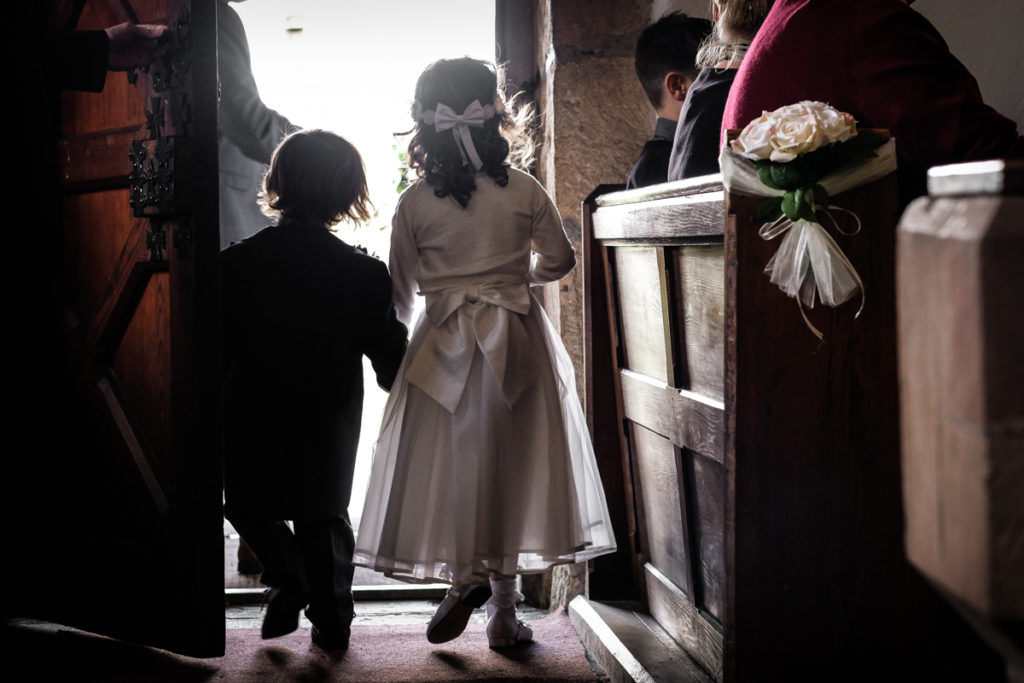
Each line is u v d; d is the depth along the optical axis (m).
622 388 2.74
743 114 1.96
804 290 1.78
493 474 2.39
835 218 1.77
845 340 1.79
